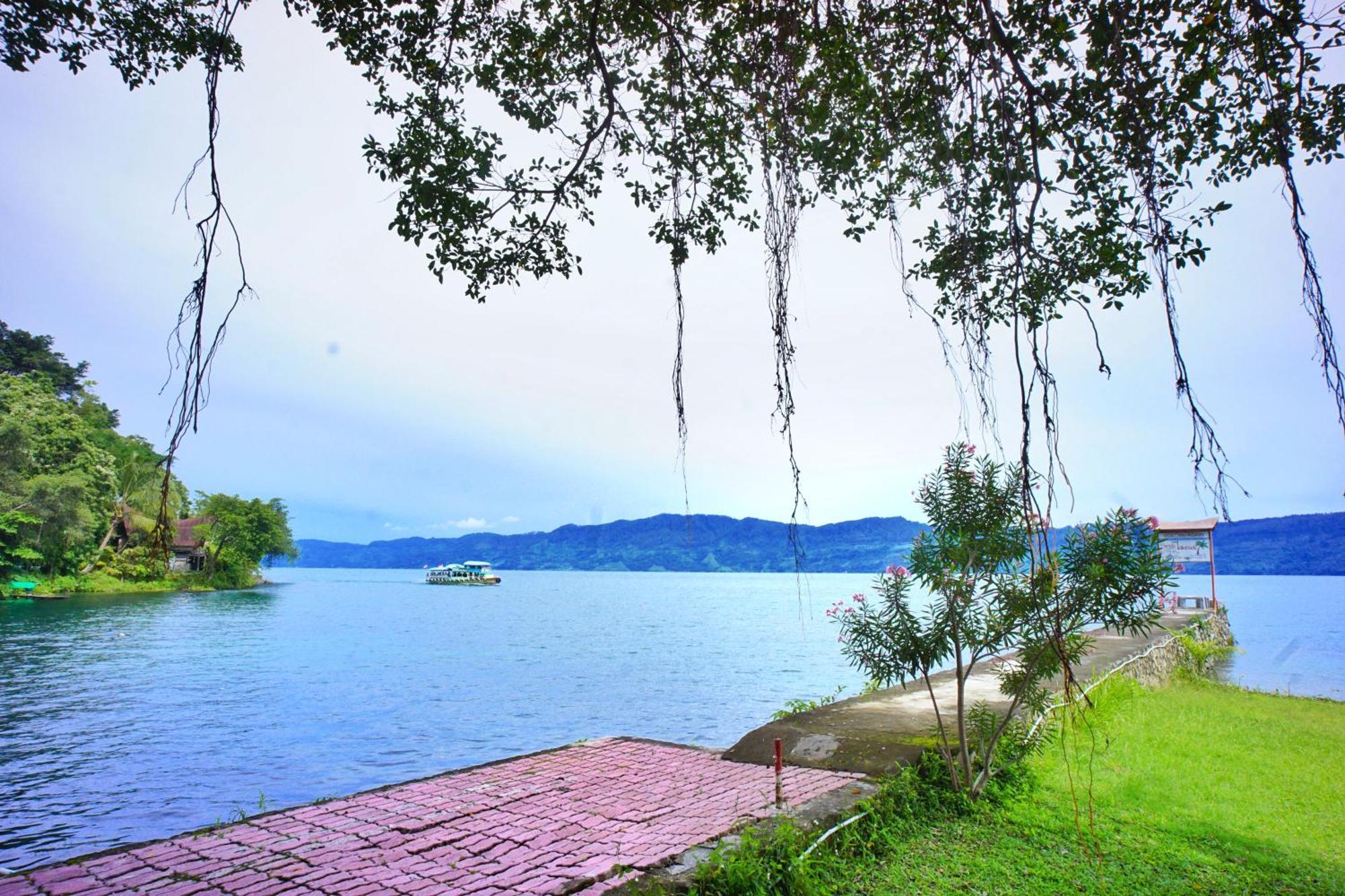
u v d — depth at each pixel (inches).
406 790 268.2
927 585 267.3
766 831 208.8
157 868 194.9
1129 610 244.2
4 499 1822.1
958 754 283.0
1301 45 155.9
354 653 1214.3
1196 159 179.8
